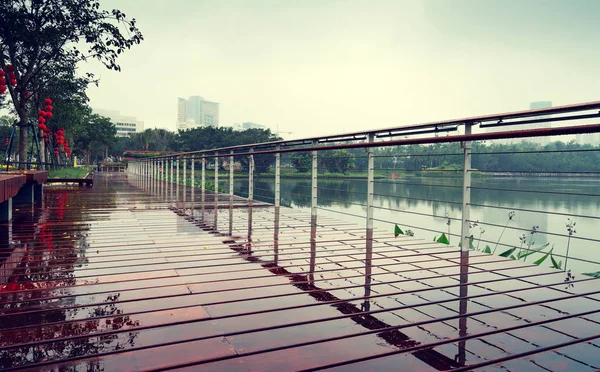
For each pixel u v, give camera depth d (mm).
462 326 1716
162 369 1314
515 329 1684
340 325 1723
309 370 1319
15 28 9930
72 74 14523
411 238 3945
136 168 23609
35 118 18750
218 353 1438
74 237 3910
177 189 10914
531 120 2613
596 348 1502
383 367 1343
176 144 58469
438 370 1322
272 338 1578
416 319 1798
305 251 3309
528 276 2545
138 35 11078
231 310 1900
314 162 5227
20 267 2723
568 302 2039
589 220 11492
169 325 1705
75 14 10367
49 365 1332
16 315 1811
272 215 5695
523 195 16609
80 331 1630
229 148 7875
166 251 3283
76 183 13922
